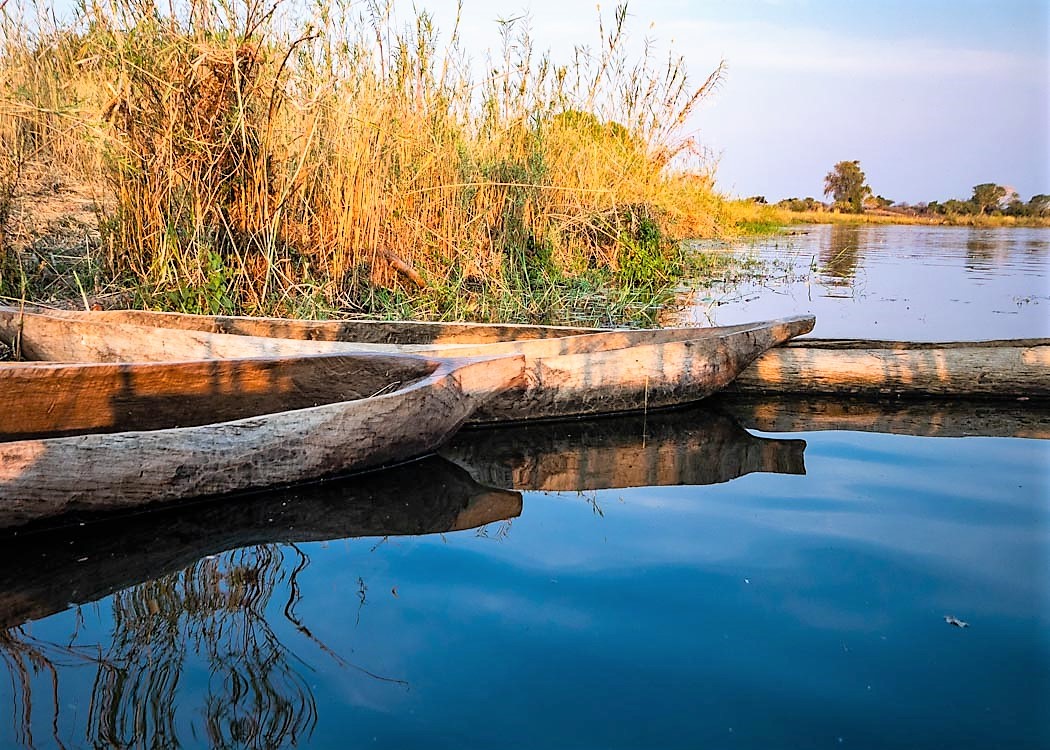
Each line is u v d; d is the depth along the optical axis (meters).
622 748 1.94
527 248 8.75
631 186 9.82
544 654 2.31
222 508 3.45
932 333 7.58
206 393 4.13
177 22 6.35
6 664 2.30
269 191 6.71
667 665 2.26
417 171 7.66
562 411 4.95
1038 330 7.76
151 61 6.17
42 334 4.73
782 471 4.01
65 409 3.85
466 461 4.16
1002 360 5.43
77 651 2.36
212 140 6.41
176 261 6.34
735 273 11.85
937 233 23.78
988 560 2.93
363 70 7.13
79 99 6.68
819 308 9.00
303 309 6.55
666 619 2.50
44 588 2.74
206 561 2.95
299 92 6.82
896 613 2.55
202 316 5.44
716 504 3.53
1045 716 2.06
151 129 6.31
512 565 2.88
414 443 3.96
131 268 6.36
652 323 7.74
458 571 2.84
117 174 6.31
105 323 4.73
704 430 4.81
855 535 3.17
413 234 7.71
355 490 3.69
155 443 3.30
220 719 2.04
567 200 9.34
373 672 2.23
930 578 2.78
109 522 3.28
